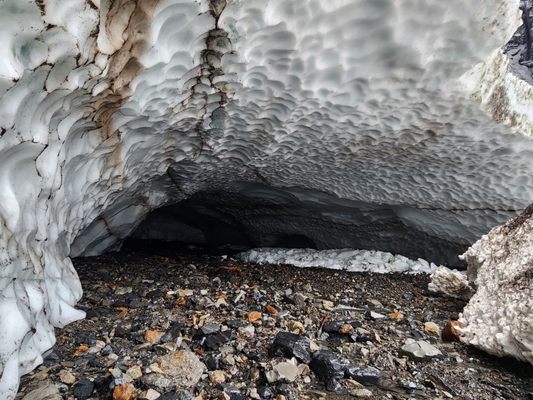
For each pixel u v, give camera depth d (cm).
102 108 230
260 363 194
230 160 368
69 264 272
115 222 384
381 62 254
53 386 165
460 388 190
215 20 221
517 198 355
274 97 277
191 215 584
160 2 199
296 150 340
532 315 193
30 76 161
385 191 388
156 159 330
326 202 444
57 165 209
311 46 242
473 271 312
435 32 238
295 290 340
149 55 216
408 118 295
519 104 304
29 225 188
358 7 226
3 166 166
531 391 189
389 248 478
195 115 290
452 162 335
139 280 332
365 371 193
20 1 144
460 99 278
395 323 268
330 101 278
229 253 561
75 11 167
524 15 1138
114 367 182
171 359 189
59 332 215
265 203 494
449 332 239
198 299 285
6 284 165
